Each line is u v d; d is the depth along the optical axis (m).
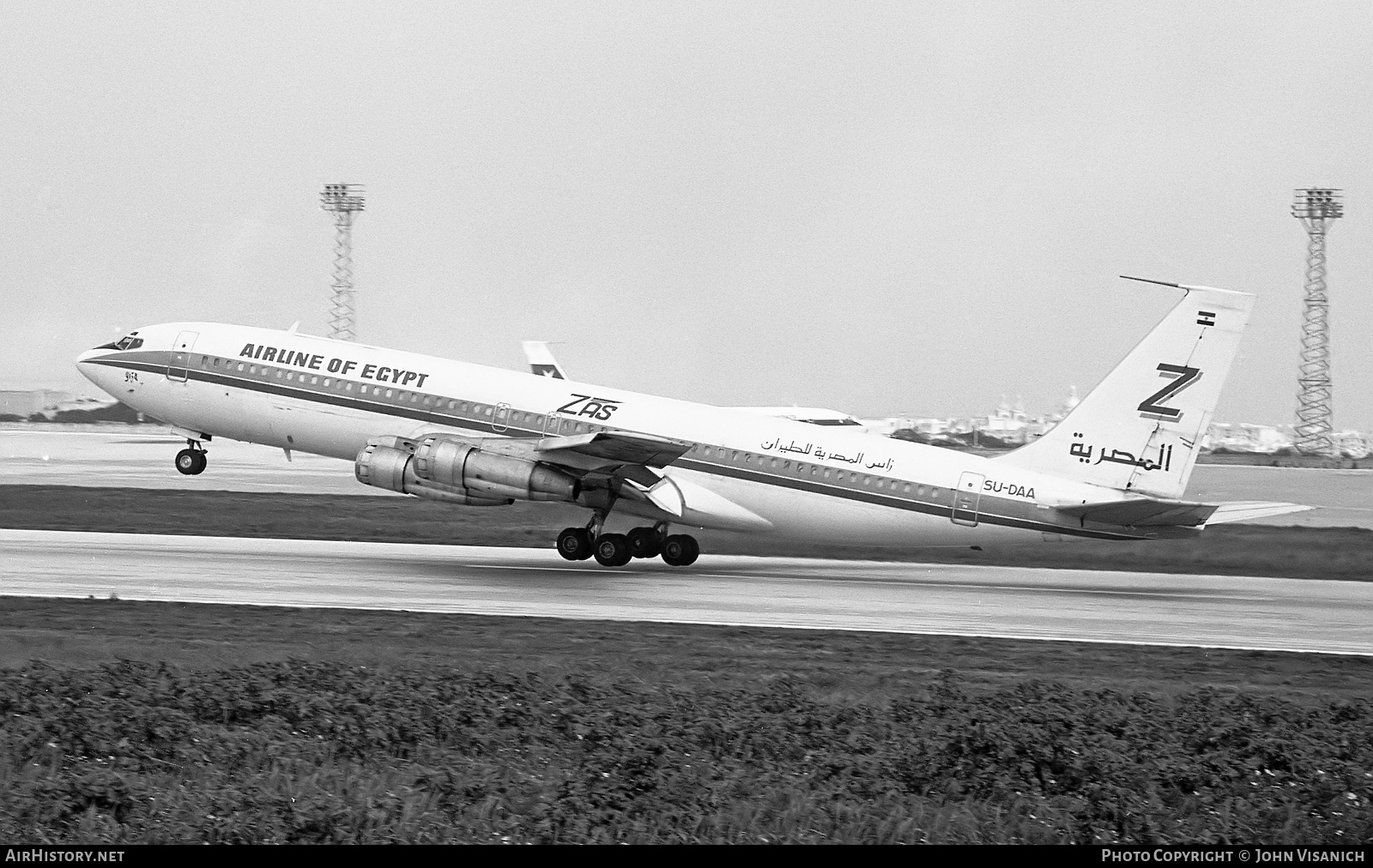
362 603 65.88
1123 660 57.41
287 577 74.81
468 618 62.12
